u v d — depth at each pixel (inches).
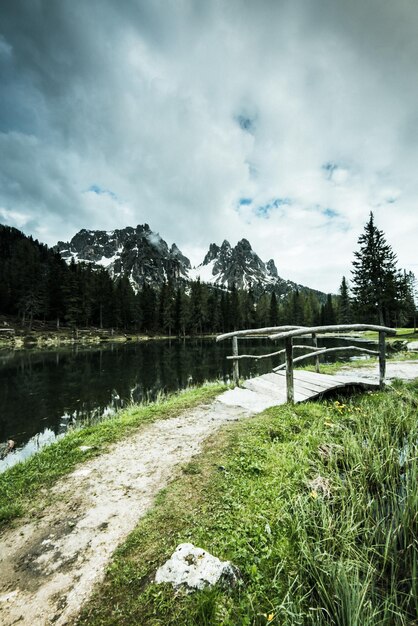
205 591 88.4
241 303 4163.4
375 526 121.6
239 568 100.6
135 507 139.3
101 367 952.9
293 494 137.4
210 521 123.7
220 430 226.4
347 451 174.4
